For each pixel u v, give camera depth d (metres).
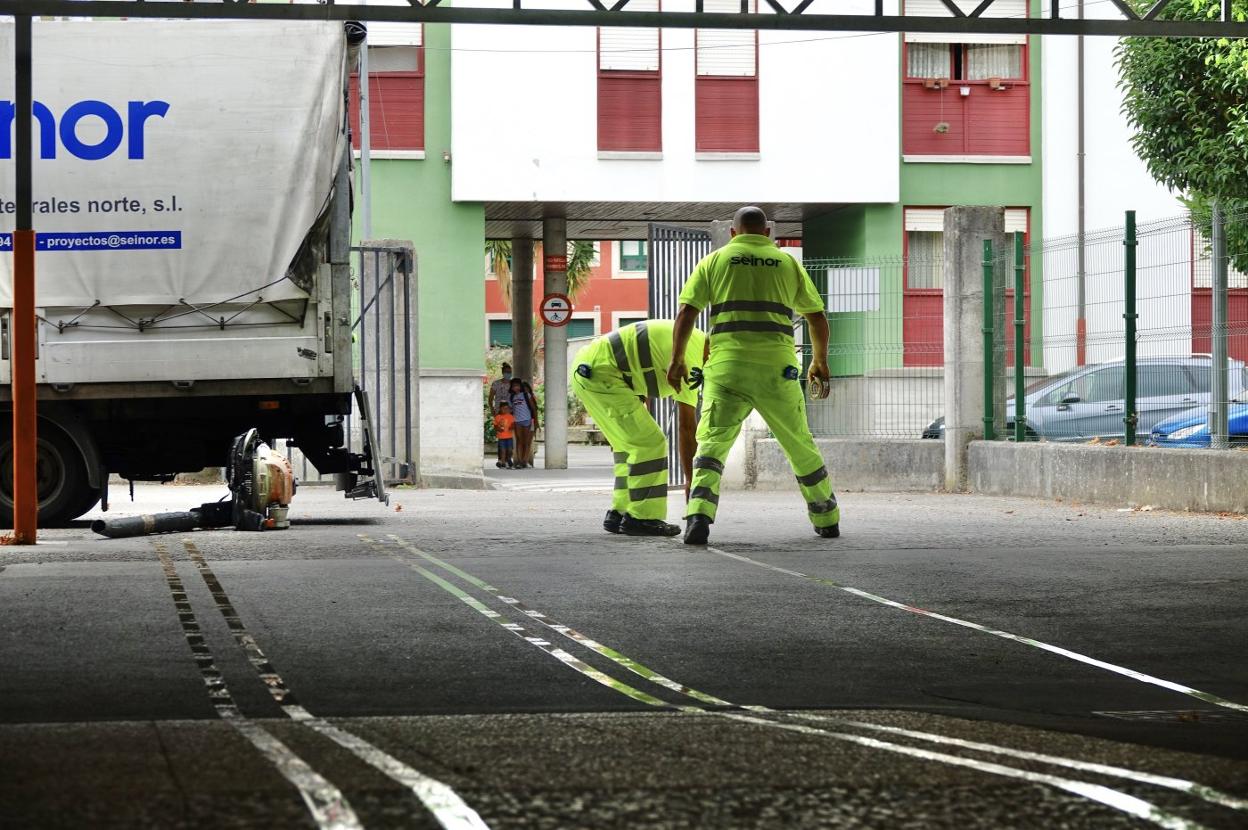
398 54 32.50
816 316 14.36
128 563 12.14
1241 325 18.31
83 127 16.25
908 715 6.48
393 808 4.59
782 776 5.11
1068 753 5.61
